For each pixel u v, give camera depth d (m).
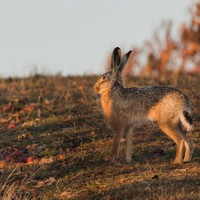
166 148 39.47
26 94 53.72
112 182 33.66
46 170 36.78
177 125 36.22
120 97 37.69
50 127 44.34
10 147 40.66
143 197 30.75
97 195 32.16
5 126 45.06
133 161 37.50
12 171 35.62
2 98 51.69
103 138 41.78
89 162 37.69
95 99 50.44
